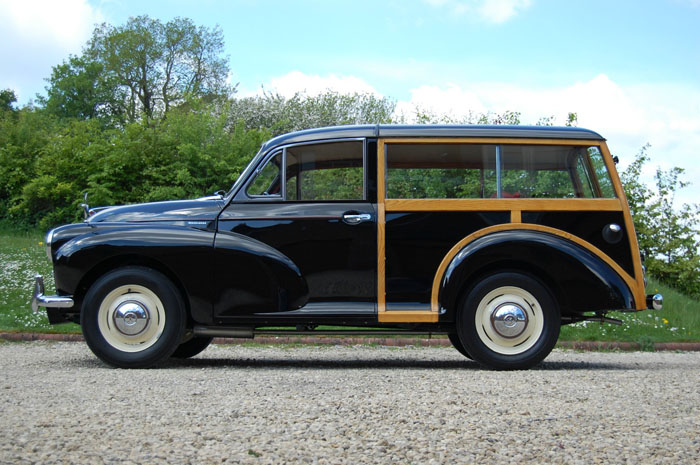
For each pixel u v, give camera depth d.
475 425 3.69
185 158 21.89
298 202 6.52
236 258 6.34
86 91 53.84
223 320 6.32
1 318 10.54
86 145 23.34
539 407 4.19
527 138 6.62
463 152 6.59
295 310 6.36
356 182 6.54
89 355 7.64
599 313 6.89
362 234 6.41
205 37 50.81
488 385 5.09
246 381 5.26
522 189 6.55
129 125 22.53
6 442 3.24
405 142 6.58
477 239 6.39
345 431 3.54
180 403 4.26
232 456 3.07
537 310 6.30
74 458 3.01
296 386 5.01
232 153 21.58
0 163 24.77
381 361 7.43
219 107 37.53
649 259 17.55
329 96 37.38
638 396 4.64
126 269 6.30
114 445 3.23
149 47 49.84
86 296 6.25
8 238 20.70
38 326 10.15
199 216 6.53
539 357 6.28
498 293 6.32
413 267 6.39
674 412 4.11
